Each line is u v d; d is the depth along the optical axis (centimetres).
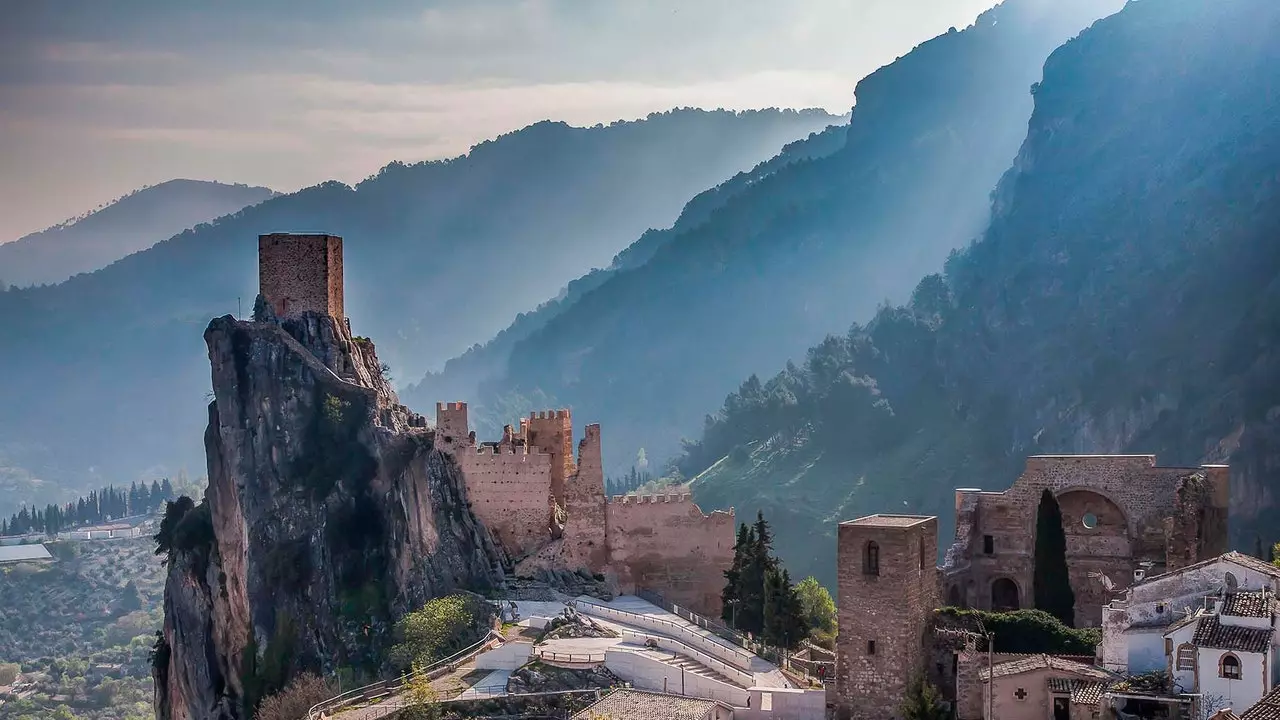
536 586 17762
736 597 17238
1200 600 11919
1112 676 11800
